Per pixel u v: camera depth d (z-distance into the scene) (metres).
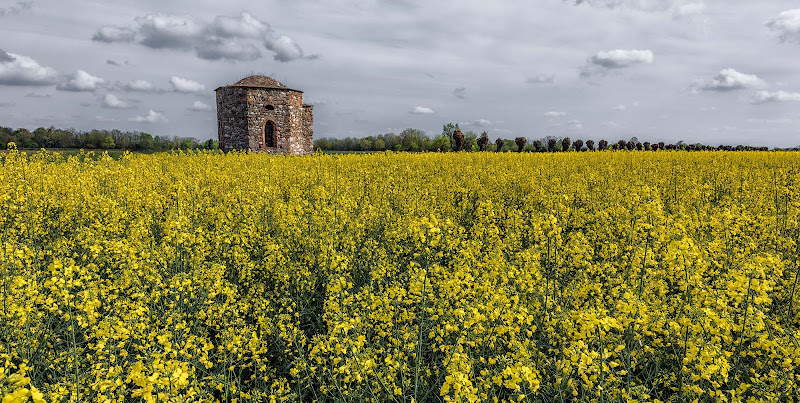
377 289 6.18
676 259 4.59
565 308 4.87
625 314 3.78
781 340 3.89
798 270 5.68
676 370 4.05
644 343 4.28
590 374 3.67
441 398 4.18
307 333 5.78
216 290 5.21
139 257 5.76
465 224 10.52
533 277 5.19
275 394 4.23
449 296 4.66
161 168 16.95
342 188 12.17
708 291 4.38
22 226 7.61
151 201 9.84
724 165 19.98
